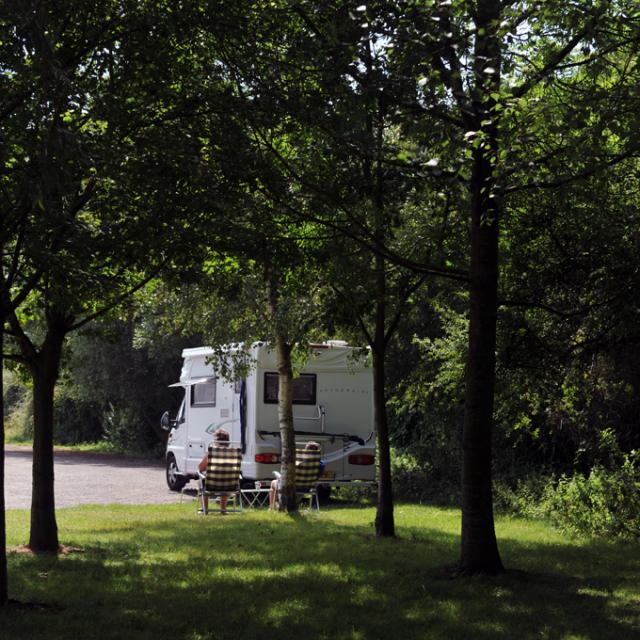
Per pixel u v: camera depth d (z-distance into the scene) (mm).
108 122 9414
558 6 8984
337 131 10312
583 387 14922
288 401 18562
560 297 12664
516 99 9148
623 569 11562
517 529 15828
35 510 12375
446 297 15320
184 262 9719
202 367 23203
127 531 14961
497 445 20641
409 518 17516
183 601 9172
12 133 7883
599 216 11781
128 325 38594
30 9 7551
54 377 12359
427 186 10906
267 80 10141
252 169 10031
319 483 20359
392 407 25250
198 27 9750
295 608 8906
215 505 20453
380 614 8672
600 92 9086
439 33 9500
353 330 14891
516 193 11828
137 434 42906
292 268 10961
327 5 9969
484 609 8852
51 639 7477
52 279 8695
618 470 15625
